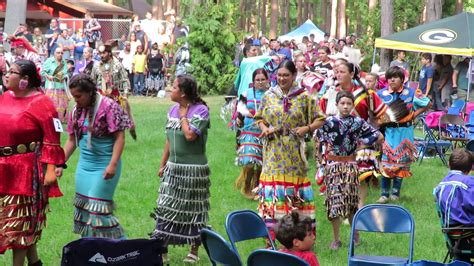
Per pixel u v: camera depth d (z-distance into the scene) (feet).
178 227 23.49
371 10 97.81
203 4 82.74
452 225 20.70
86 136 22.20
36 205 20.84
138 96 78.95
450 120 44.19
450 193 20.70
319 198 33.73
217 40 82.07
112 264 19.34
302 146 24.76
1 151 20.65
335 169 25.84
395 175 32.63
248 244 26.40
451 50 55.83
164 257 23.67
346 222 29.01
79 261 19.15
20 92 20.92
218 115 61.62
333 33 162.50
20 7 88.99
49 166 20.88
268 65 36.17
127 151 43.91
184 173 23.36
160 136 49.26
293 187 24.62
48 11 113.70
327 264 24.31
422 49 56.95
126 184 35.29
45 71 53.88
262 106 25.12
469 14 58.44
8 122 20.59
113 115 22.04
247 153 32.14
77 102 22.03
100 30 89.81
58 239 26.63
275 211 24.52
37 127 20.85
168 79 85.15
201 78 82.07
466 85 60.08
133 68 79.92
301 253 18.07
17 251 20.83
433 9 81.56
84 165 22.34
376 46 58.90
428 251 26.07
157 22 88.63
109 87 39.17
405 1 105.81
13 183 20.62
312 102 24.70
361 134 25.80
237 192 34.42
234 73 82.07
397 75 32.48
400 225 21.26
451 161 21.17
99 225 22.16
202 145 23.61
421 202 33.53
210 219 29.60
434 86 60.44
